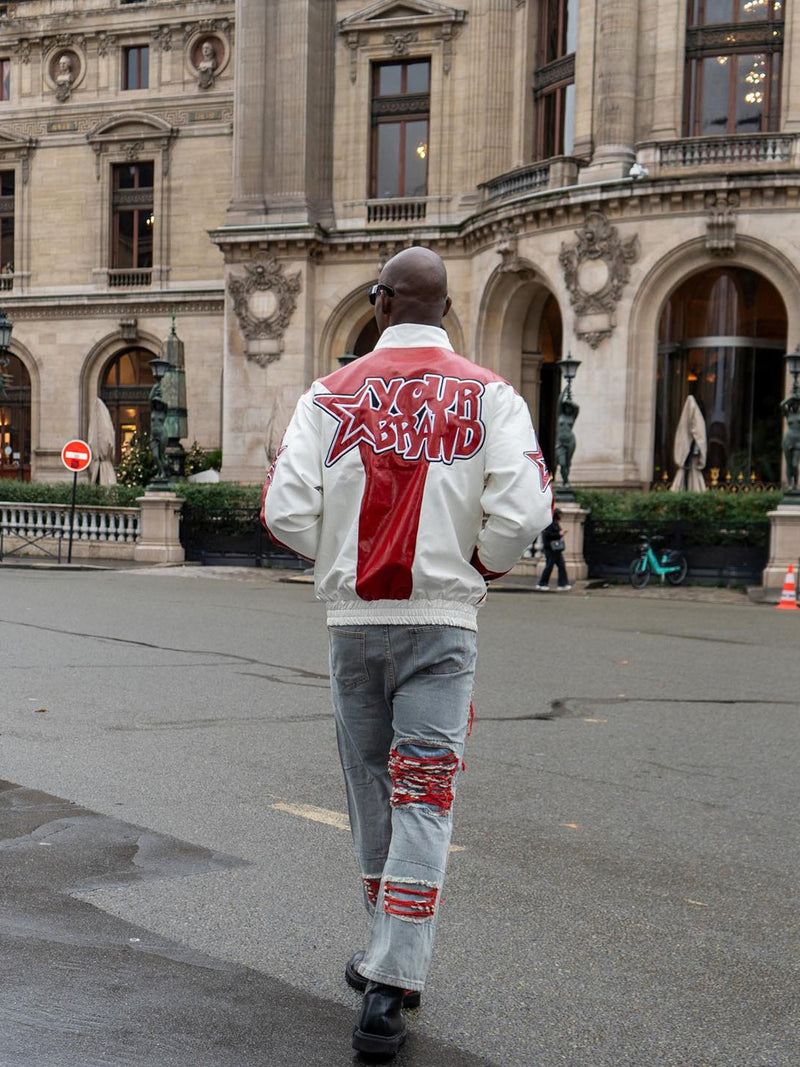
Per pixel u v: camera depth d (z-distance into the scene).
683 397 29.98
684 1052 3.17
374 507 3.19
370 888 3.43
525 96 33.00
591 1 30.06
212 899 4.29
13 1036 3.11
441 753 3.17
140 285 43.41
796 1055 3.17
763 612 18.44
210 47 42.38
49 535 28.56
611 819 5.64
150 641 12.26
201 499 27.84
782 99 28.56
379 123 36.34
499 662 11.35
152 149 43.16
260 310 36.00
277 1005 3.37
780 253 27.59
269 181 36.09
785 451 22.72
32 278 44.72
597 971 3.73
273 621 14.69
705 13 29.61
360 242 35.34
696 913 4.32
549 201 29.69
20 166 44.62
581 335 29.55
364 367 3.36
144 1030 3.17
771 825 5.59
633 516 24.17
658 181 28.11
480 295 33.00
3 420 45.59
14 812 5.43
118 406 44.25
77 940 3.83
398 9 35.53
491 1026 3.30
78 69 43.97
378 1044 3.00
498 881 4.64
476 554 3.29
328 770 6.45
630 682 10.22
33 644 11.76
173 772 6.33
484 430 3.25
